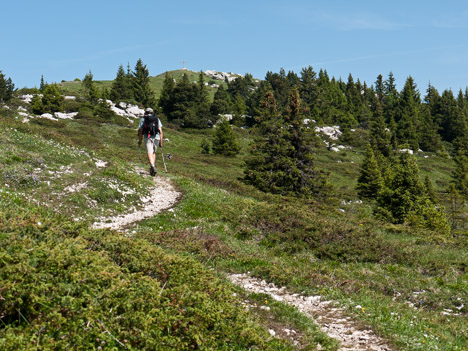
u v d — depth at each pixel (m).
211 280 8.24
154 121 17.08
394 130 127.44
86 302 5.43
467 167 86.88
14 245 6.02
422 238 20.34
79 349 4.70
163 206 19.03
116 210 16.91
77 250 6.71
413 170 44.56
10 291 4.89
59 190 16.47
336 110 140.12
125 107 99.38
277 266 12.71
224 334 6.07
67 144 24.83
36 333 4.68
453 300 12.10
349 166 86.81
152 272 7.62
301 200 30.70
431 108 151.62
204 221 17.33
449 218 54.41
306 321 8.38
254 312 8.40
